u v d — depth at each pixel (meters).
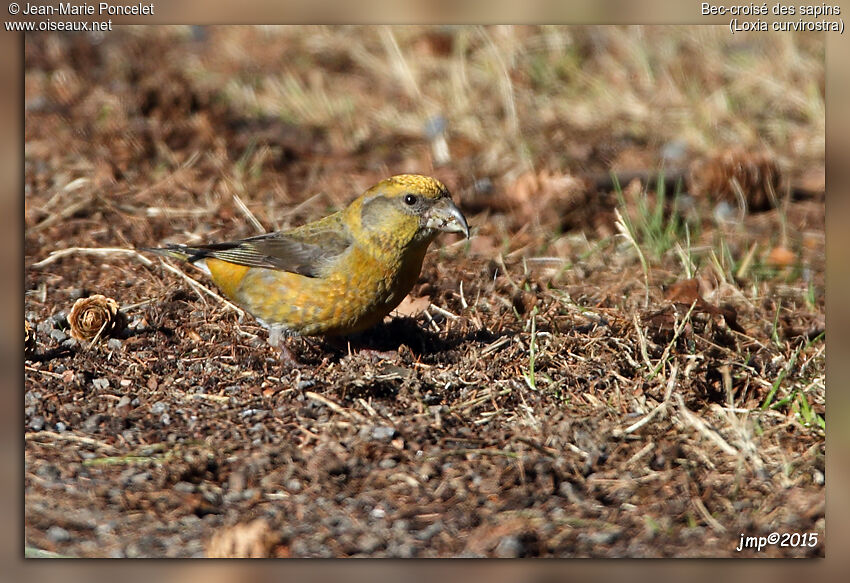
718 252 14.02
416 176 10.38
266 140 17.05
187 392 9.89
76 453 8.81
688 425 9.37
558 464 8.78
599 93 19.78
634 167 16.97
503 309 11.83
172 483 8.45
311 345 10.98
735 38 21.61
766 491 8.59
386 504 8.30
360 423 9.33
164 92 17.06
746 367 10.46
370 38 21.67
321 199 15.30
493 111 19.14
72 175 15.04
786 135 18.39
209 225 14.13
